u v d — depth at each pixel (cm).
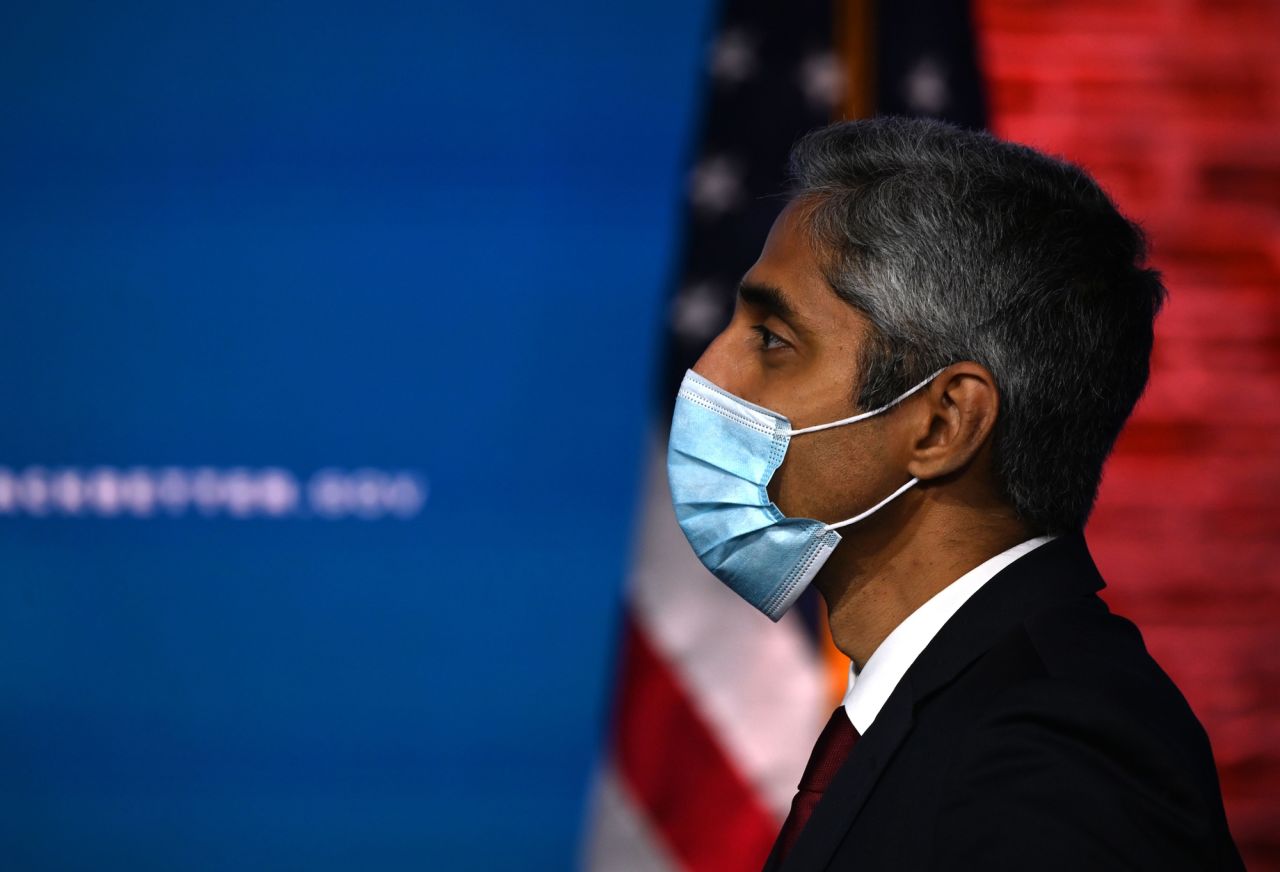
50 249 942
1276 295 984
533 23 962
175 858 952
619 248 959
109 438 945
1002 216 314
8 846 943
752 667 950
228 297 950
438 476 956
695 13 965
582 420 956
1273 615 975
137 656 949
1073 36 984
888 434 326
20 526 943
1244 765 970
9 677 945
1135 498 978
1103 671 278
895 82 955
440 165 955
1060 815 244
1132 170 984
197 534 952
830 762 327
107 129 945
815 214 333
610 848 952
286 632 955
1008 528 324
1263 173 986
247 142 951
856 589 343
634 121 962
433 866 960
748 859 942
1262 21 991
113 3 945
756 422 343
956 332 313
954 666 298
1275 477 978
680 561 952
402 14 958
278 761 956
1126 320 318
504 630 958
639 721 952
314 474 953
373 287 954
